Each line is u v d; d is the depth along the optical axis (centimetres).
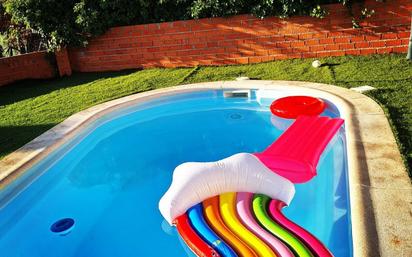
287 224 320
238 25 853
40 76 984
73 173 520
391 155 363
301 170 406
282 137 480
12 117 661
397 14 754
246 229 317
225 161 370
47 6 930
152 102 705
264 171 369
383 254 241
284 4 796
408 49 712
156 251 347
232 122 647
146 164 528
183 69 900
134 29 920
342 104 526
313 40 820
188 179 354
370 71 676
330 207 365
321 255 282
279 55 854
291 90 650
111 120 658
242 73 795
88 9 917
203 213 344
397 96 530
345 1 759
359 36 791
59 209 436
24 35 1048
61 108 684
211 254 294
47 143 505
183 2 885
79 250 364
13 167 438
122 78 875
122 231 383
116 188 470
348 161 371
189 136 610
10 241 387
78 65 1003
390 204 289
